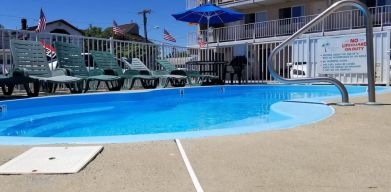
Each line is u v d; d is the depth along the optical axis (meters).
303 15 22.48
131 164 2.44
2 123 5.29
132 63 11.14
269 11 24.03
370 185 2.03
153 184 2.07
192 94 9.98
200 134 3.40
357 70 12.13
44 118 5.76
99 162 2.49
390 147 2.87
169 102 8.22
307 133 3.43
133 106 7.39
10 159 2.54
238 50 16.50
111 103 7.66
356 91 9.99
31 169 2.31
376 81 11.91
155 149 2.82
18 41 7.70
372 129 3.61
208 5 14.57
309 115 4.61
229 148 2.85
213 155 2.65
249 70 16.22
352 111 4.88
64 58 8.60
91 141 3.10
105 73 9.25
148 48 12.48
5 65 8.22
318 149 2.82
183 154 2.68
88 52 10.24
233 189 1.98
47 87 8.05
